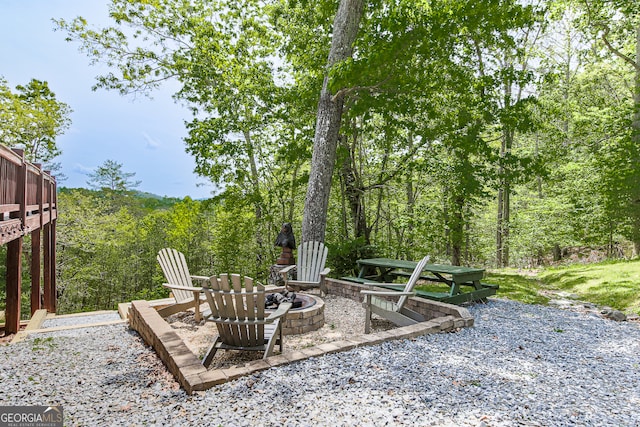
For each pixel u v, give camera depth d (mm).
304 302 5145
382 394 2543
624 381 2920
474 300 5879
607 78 14469
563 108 13047
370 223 13711
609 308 5711
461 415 2258
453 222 10805
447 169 9688
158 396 2625
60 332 4887
